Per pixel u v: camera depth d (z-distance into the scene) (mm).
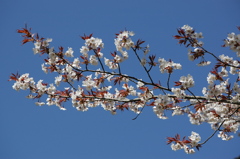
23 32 5664
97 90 6441
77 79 6312
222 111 6102
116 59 5891
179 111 6430
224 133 6633
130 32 5676
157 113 5828
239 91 5449
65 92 6449
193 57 5688
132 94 6297
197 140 5594
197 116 6590
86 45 5789
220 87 5539
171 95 5824
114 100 6242
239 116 6531
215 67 5637
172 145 5812
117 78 6184
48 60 6094
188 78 5344
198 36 5430
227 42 5438
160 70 5648
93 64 6039
